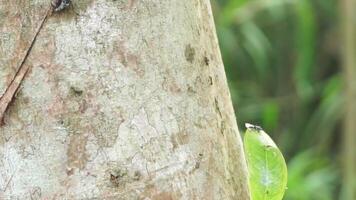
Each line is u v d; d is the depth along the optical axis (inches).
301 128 166.4
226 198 62.5
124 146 60.1
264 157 61.7
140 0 60.4
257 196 61.9
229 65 159.2
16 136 59.9
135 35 60.3
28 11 59.8
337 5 167.3
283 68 171.9
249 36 147.2
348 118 139.4
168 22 61.0
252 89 166.6
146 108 60.4
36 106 59.8
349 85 138.7
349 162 138.9
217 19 142.3
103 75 59.9
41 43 59.8
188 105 61.3
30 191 59.8
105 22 60.0
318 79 176.1
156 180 60.4
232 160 63.4
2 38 59.9
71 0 59.8
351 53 139.3
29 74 59.8
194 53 61.8
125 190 60.0
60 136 59.8
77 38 59.8
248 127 61.9
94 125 59.9
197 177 61.3
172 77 61.0
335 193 148.3
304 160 141.3
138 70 60.3
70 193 59.8
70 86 59.8
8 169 59.9
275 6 151.3
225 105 63.8
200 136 61.6
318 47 175.6
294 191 123.1
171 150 60.7
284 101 168.4
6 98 59.9
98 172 59.9
